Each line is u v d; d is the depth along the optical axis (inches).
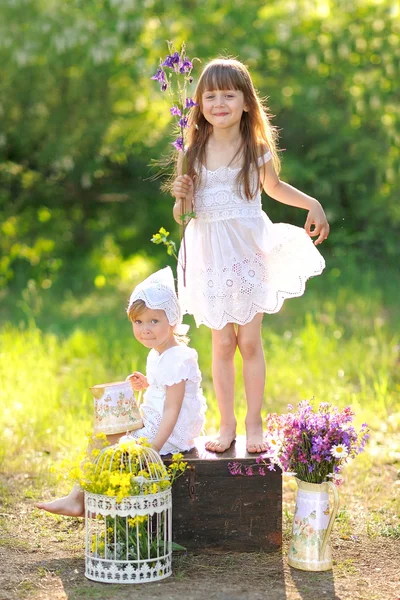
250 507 190.1
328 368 366.0
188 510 188.9
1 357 370.0
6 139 607.2
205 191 198.2
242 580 174.9
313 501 182.1
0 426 287.1
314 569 180.4
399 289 552.7
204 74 196.9
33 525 207.6
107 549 176.6
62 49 551.2
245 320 195.9
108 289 577.6
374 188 633.0
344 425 185.6
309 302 502.9
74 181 646.5
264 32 608.7
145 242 674.8
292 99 617.3
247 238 196.4
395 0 600.1
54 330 445.1
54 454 265.1
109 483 171.5
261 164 199.6
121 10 560.1
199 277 199.9
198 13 601.6
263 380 201.0
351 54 613.6
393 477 250.4
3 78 581.3
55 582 173.9
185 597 165.5
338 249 642.2
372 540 200.4
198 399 197.5
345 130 618.8
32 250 619.2
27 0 562.3
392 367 374.9
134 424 193.0
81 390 332.2
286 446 183.6
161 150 610.2
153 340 192.5
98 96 598.5
